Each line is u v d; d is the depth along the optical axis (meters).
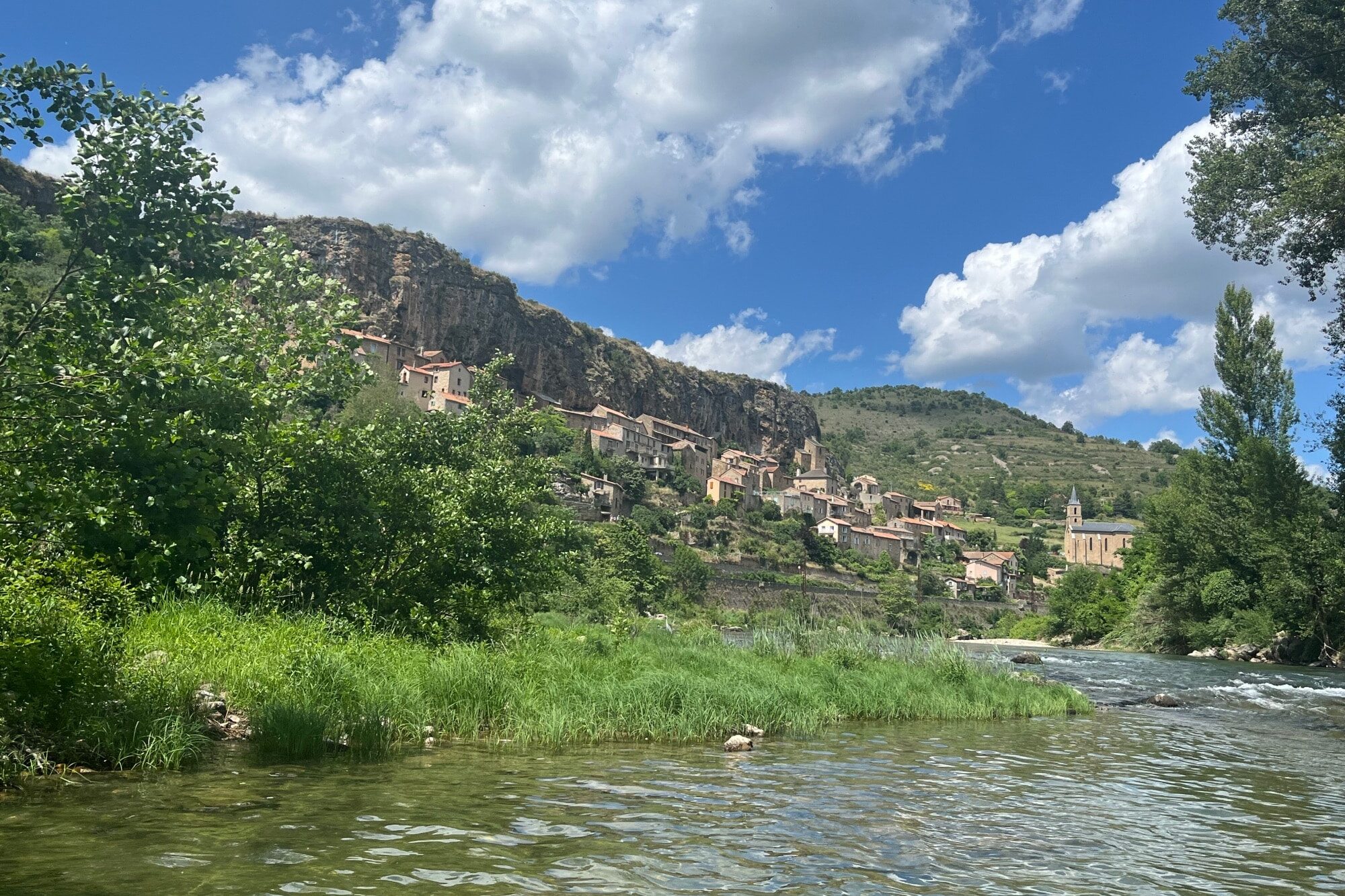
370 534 19.47
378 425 23.22
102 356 9.49
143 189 10.31
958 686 21.72
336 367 19.28
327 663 12.06
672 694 14.90
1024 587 170.38
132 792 7.93
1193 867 7.50
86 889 5.38
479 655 15.24
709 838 7.61
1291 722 21.09
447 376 131.88
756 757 12.42
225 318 18.20
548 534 23.62
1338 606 50.84
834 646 25.08
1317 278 33.75
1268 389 61.06
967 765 12.73
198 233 10.78
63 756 8.69
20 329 9.74
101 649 9.95
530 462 26.53
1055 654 59.97
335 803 8.01
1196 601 63.59
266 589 17.62
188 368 11.16
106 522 10.30
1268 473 55.56
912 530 192.75
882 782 10.91
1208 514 61.09
